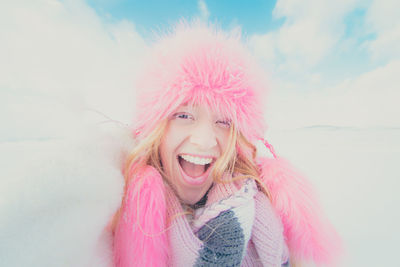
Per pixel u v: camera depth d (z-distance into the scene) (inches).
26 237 9.0
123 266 14.1
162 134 18.6
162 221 15.2
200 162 20.8
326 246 21.0
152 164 19.1
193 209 21.6
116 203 12.4
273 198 20.9
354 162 88.2
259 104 20.0
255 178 21.1
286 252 20.4
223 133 20.0
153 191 15.1
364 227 47.3
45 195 9.5
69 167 10.8
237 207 18.3
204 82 17.0
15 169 10.7
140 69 19.3
